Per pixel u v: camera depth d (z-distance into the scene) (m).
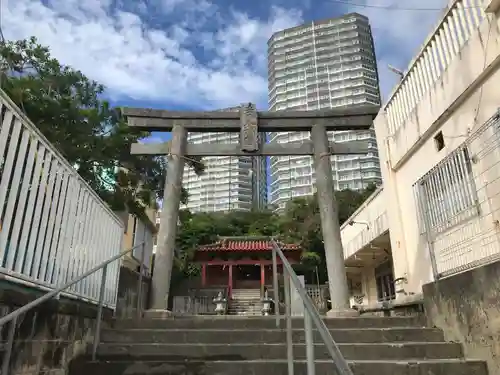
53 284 4.05
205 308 18.55
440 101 6.29
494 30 5.06
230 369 4.18
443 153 6.25
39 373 3.63
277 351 4.62
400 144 7.73
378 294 14.85
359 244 13.23
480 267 4.48
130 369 4.16
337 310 7.18
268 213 38.28
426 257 6.61
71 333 4.35
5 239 3.19
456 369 4.21
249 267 27.25
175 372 4.15
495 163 4.84
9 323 3.09
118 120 11.76
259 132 8.93
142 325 5.52
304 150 8.61
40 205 3.82
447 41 6.23
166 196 7.99
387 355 4.64
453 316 5.00
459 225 5.49
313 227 28.73
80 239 4.81
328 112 8.75
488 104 5.24
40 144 3.84
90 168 11.55
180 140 8.45
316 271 26.19
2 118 3.18
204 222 29.42
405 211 7.59
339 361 1.93
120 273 6.53
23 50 10.55
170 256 7.58
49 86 10.52
